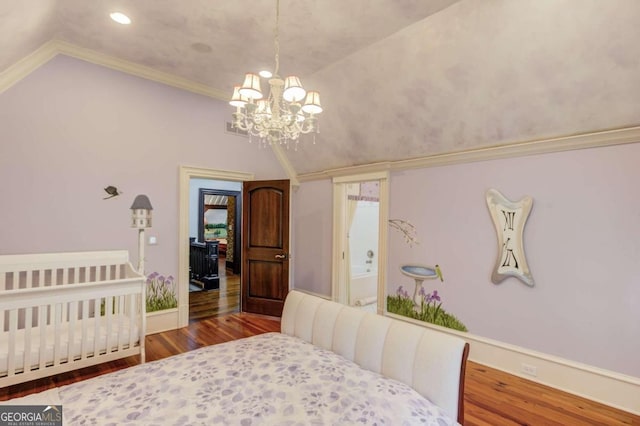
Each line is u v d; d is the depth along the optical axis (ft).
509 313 9.84
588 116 8.06
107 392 5.06
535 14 7.04
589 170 8.39
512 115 9.11
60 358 8.19
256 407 4.62
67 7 8.25
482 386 8.93
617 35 6.61
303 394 4.90
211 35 9.34
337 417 4.37
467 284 10.82
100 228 11.42
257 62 10.92
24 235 10.03
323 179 16.29
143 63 11.51
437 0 7.54
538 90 8.26
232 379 5.37
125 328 9.39
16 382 7.57
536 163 9.32
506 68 8.25
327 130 13.92
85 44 10.27
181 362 6.04
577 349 8.57
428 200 11.94
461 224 11.01
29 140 10.09
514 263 9.67
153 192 12.61
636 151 7.73
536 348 9.28
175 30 9.15
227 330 13.21
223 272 26.99
